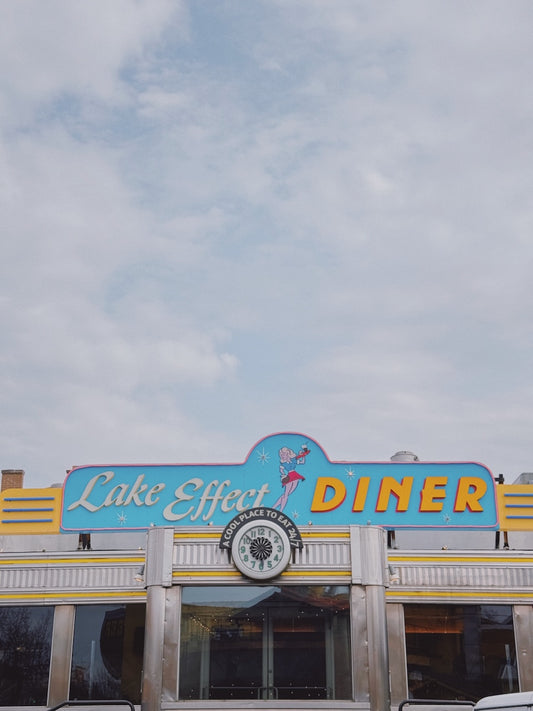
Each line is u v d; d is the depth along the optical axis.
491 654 23.70
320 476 25.48
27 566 24.81
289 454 25.75
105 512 25.45
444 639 23.84
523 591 24.23
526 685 23.41
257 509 22.09
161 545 21.80
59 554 24.91
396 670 23.47
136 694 23.58
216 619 21.44
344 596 21.50
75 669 23.89
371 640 20.91
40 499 25.84
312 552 21.72
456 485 25.41
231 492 25.44
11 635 24.25
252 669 21.02
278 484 25.45
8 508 25.78
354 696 20.48
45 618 24.44
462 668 23.56
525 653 23.69
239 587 21.70
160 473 25.75
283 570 21.53
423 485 25.42
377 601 21.25
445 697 23.28
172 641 21.05
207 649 21.19
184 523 25.20
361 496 25.23
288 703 20.41
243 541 21.70
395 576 23.34
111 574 24.64
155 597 21.36
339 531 21.91
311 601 21.52
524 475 28.09
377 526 22.09
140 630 24.16
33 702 23.64
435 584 24.25
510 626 23.98
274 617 21.42
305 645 21.19
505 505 25.45
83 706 23.31
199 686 20.88
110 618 24.36
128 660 23.89
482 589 24.22
